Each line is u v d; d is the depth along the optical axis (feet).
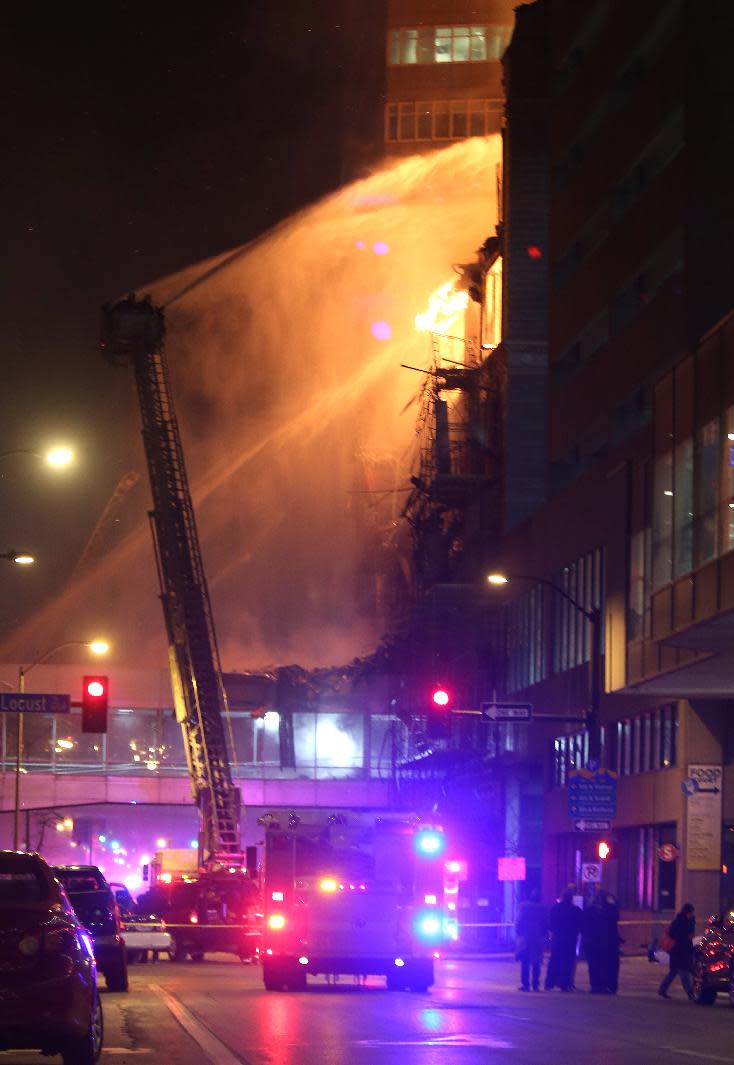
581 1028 106.01
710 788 231.91
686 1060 81.25
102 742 465.06
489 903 331.77
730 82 255.70
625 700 263.29
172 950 244.63
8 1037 65.51
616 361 289.74
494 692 347.15
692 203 254.27
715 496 173.99
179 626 368.27
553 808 302.04
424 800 365.61
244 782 455.63
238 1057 81.56
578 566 290.76
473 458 374.43
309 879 153.89
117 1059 80.12
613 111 303.07
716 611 170.60
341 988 160.56
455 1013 120.06
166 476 376.48
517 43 363.76
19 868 69.77
